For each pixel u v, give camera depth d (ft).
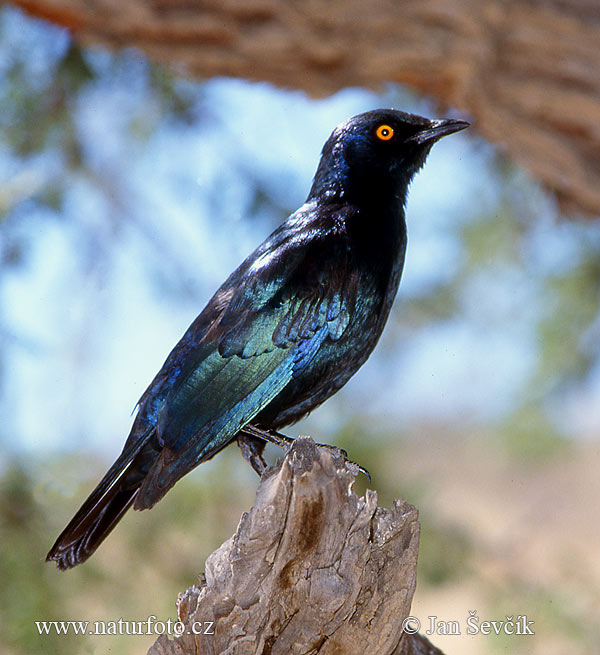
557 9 35.81
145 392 30.60
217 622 22.72
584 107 36.09
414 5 36.04
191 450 28.76
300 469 21.89
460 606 52.29
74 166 51.31
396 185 33.88
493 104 36.88
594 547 59.41
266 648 23.12
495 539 49.44
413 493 48.24
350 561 22.38
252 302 30.09
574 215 40.75
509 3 35.81
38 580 44.29
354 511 22.15
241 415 29.48
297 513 21.75
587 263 53.31
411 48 36.32
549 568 49.98
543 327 53.78
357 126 33.81
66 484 45.44
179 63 38.09
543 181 39.86
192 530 47.70
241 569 22.45
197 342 30.04
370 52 36.76
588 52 35.96
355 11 36.17
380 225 32.30
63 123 50.65
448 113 42.55
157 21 36.19
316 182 34.63
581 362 52.85
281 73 37.96
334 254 30.81
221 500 48.11
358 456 48.16
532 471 67.26
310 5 36.06
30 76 49.67
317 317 30.25
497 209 56.03
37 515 45.03
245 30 36.73
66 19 37.04
